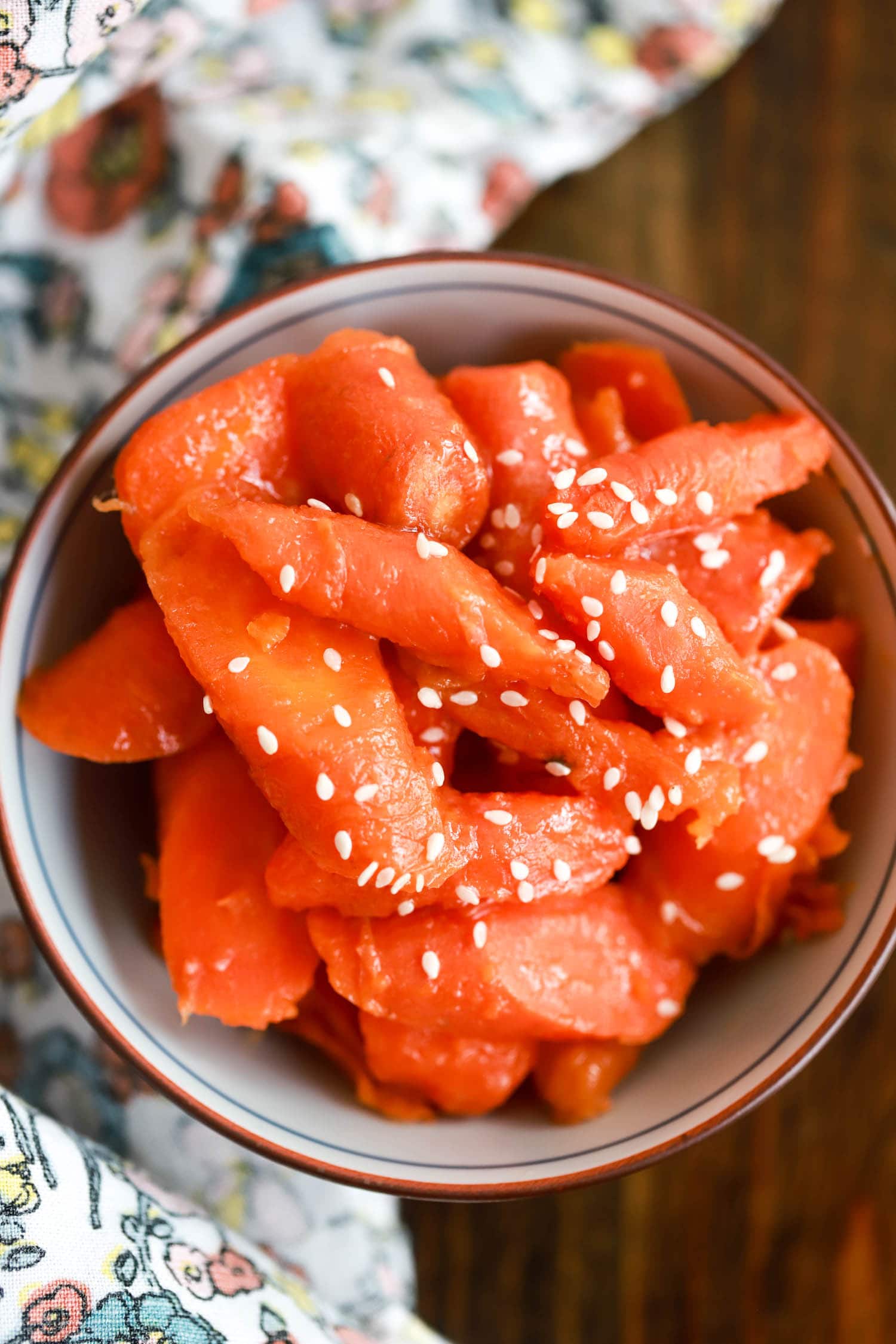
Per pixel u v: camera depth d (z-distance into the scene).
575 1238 0.38
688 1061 0.34
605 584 0.31
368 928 0.32
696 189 0.39
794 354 0.39
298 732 0.30
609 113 0.39
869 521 0.33
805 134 0.39
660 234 0.39
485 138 0.39
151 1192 0.35
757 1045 0.33
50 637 0.33
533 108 0.39
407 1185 0.32
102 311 0.38
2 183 0.36
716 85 0.39
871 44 0.39
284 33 0.39
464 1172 0.32
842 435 0.33
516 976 0.32
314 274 0.33
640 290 0.33
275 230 0.37
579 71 0.39
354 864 0.31
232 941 0.32
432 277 0.33
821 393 0.39
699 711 0.32
